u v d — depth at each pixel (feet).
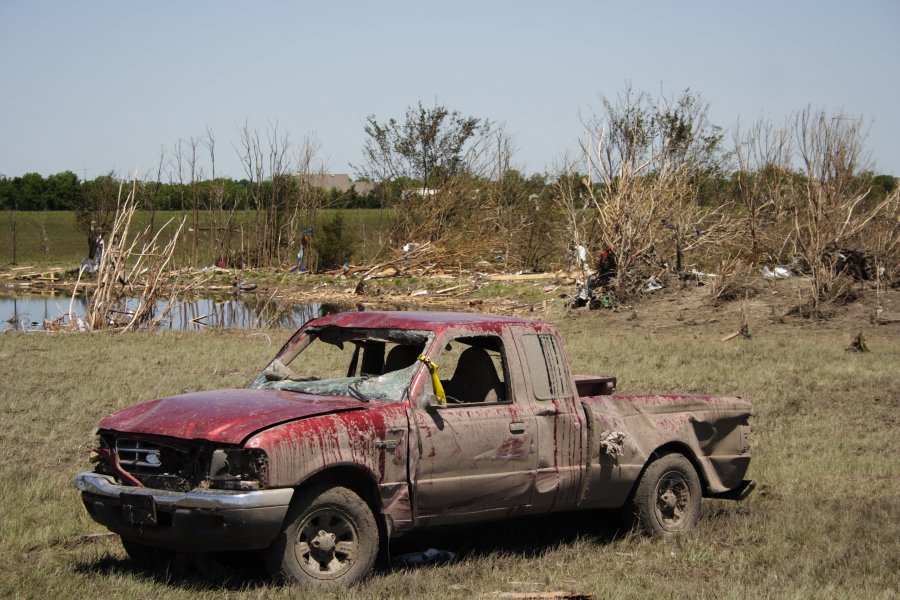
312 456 20.57
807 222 94.17
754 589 21.83
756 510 30.40
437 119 171.12
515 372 25.00
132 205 86.69
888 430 43.75
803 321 86.02
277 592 20.35
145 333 77.36
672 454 27.96
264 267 166.81
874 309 87.56
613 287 101.14
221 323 93.76
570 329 89.35
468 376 25.71
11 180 285.84
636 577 23.04
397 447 22.07
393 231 161.17
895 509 30.07
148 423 21.44
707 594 21.48
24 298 127.65
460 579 22.59
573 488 25.66
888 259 94.84
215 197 185.47
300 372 53.47
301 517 20.68
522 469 24.45
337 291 138.41
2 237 223.92
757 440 40.98
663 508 27.76
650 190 103.14
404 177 170.50
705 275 104.53
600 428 26.20
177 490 20.65
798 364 62.49
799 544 26.48
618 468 26.45
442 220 155.12
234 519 19.63
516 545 26.48
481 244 151.33
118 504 20.94
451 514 23.26
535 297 117.60
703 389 52.95
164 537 20.35
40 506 27.58
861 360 64.03
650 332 85.35
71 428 38.60
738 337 78.48
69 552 23.91
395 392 23.07
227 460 20.11
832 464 36.81
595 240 121.39
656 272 104.47
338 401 22.63
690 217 106.73
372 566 22.09
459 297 126.11
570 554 25.14
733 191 118.21
